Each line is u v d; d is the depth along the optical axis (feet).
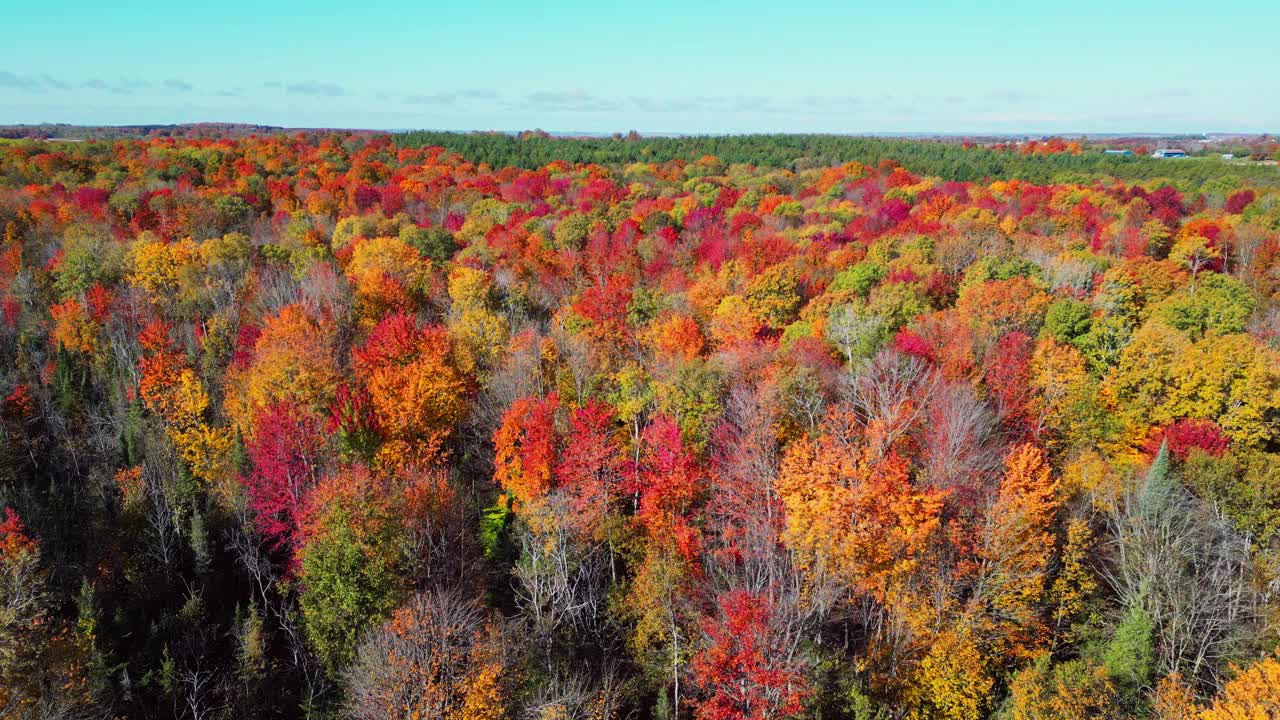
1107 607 123.24
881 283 234.58
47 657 114.32
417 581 139.44
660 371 189.47
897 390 163.73
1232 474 134.21
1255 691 91.81
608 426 182.50
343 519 129.29
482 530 165.48
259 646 132.57
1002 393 169.78
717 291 242.78
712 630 118.32
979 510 131.75
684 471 151.64
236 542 156.04
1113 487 134.10
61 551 155.94
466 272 247.70
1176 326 196.75
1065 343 189.06
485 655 107.76
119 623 142.00
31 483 179.01
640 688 130.21
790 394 168.14
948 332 192.95
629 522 157.89
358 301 249.75
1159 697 98.73
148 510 162.20
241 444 171.32
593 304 230.89
